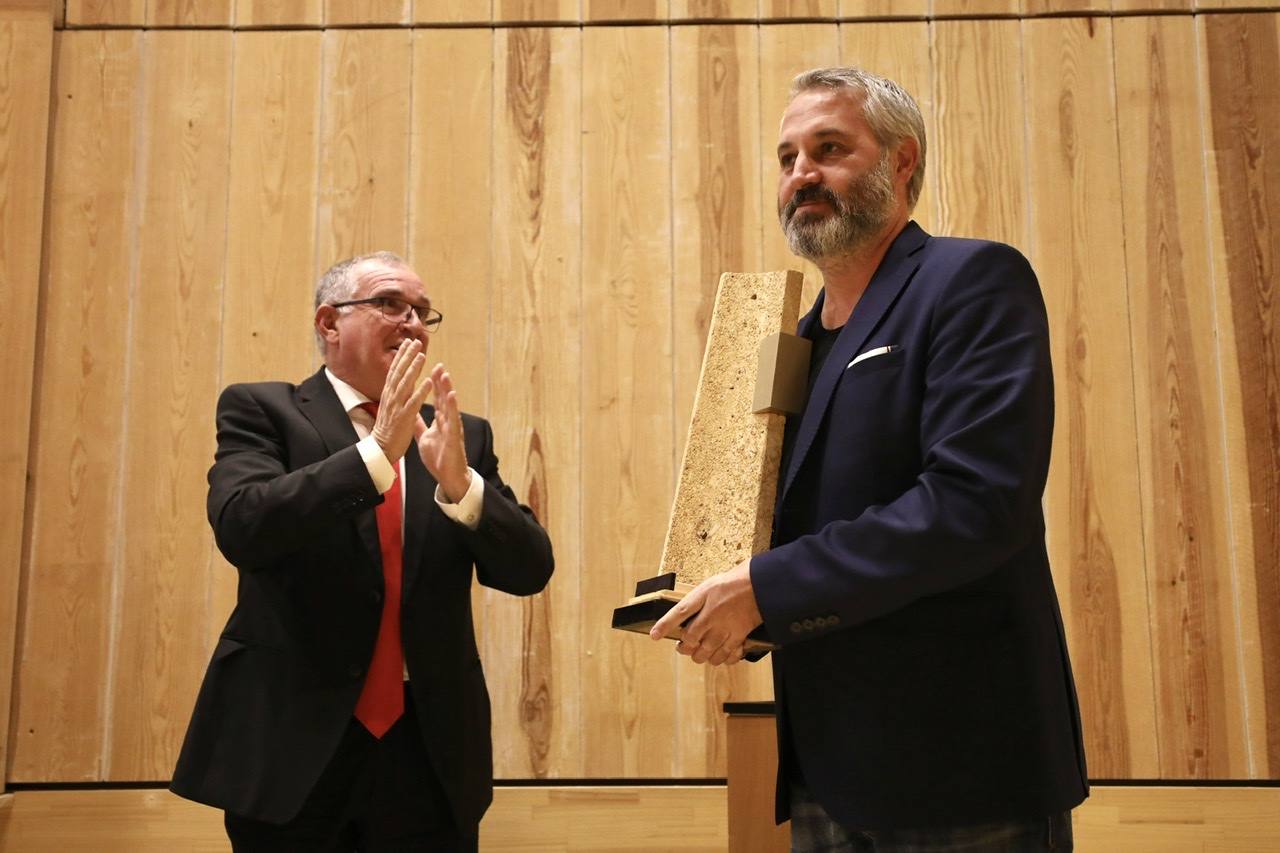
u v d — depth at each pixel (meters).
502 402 3.40
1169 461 3.33
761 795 2.68
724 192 3.50
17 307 3.38
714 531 1.61
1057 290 3.43
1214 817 3.16
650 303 3.45
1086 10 3.55
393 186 3.51
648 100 3.55
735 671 3.28
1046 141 3.50
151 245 3.46
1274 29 3.52
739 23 3.59
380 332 2.60
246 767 2.18
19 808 3.18
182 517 3.34
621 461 3.38
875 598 1.40
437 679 2.32
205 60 3.57
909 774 1.47
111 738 3.23
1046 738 1.48
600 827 3.21
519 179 3.51
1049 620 1.57
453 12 3.60
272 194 3.50
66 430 3.36
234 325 3.44
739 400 1.70
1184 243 3.43
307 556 2.30
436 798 2.30
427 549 2.39
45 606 3.28
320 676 2.23
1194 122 3.49
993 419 1.43
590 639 3.29
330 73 3.57
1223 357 3.37
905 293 1.63
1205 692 3.23
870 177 1.72
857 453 1.56
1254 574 3.27
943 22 3.57
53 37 3.56
